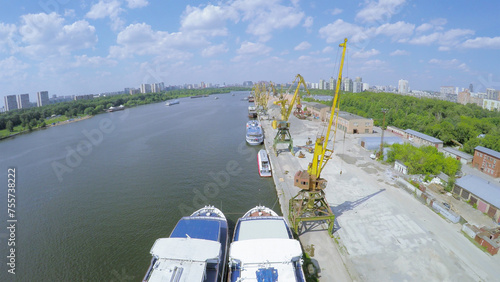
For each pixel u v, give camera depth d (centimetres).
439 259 3416
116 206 5206
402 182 5528
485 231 3756
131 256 3844
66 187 6106
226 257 3628
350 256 3512
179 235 3478
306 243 3800
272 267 2830
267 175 6512
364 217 4369
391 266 3328
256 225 3681
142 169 7131
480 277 3131
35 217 4897
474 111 12094
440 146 7638
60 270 3622
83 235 4338
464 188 4741
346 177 5966
